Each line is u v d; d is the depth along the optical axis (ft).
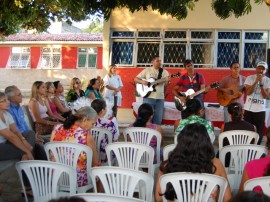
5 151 12.65
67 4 19.11
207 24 30.81
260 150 11.37
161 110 23.31
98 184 10.77
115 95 28.45
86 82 46.55
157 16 31.37
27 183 12.42
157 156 13.67
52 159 10.99
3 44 56.03
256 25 30.50
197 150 7.95
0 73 56.70
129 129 13.82
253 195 4.14
